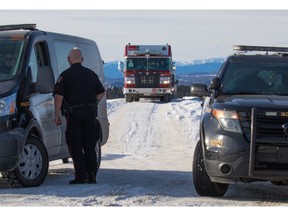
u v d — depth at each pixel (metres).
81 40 13.02
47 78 10.55
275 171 8.30
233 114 8.55
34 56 10.77
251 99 9.06
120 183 10.66
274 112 8.42
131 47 42.78
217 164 8.50
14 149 9.54
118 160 15.09
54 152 11.24
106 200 8.36
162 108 34.75
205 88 10.02
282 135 8.38
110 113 31.33
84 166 10.58
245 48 11.02
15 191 9.19
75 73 10.55
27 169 9.95
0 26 11.35
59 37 11.91
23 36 10.76
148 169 13.19
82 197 8.57
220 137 8.53
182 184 10.60
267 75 10.20
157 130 23.02
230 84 10.09
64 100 10.58
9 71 10.23
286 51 11.12
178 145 18.95
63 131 11.56
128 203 8.19
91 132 10.63
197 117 27.72
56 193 8.93
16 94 9.89
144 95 42.53
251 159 8.28
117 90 54.47
